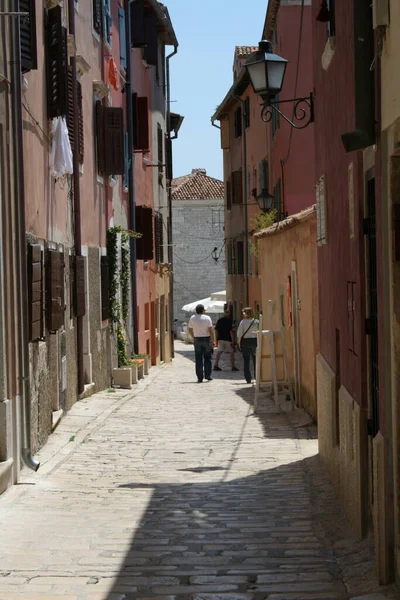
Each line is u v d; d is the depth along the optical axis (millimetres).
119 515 11789
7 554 9781
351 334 11070
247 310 30859
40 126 17594
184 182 87938
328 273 13836
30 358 15609
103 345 27375
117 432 19359
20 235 14484
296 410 21344
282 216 35688
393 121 7742
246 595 8188
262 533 10719
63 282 19547
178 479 14492
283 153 36281
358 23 8539
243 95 53375
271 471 14914
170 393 27922
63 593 8289
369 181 9906
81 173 24062
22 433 14406
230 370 40312
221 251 85688
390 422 8359
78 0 24422
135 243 35500
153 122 44312
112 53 30984
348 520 11023
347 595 8195
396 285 8148
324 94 14078
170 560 9523
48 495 13117
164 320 48156
